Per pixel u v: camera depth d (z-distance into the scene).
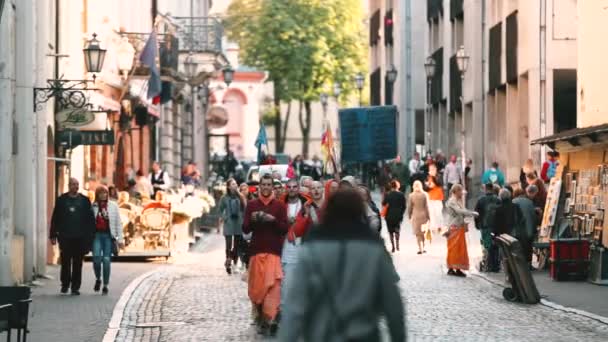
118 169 56.22
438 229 55.09
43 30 37.53
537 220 42.47
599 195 39.09
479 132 69.00
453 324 27.05
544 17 55.25
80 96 42.62
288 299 12.17
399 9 94.31
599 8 41.91
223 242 55.03
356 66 134.75
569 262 37.03
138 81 58.12
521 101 57.97
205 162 94.38
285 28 131.38
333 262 12.14
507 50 60.50
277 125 137.38
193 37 73.50
